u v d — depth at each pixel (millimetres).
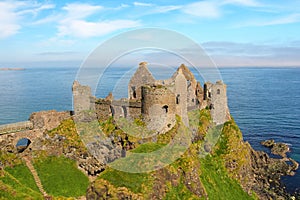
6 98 148750
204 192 47312
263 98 192250
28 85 192625
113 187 41281
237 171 63531
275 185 73562
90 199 42000
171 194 43156
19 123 53000
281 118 141625
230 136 66562
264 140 110125
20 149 55094
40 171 49688
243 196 59125
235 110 157125
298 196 70000
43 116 54844
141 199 40000
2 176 45719
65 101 134000
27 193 44000
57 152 53531
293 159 91875
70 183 48625
